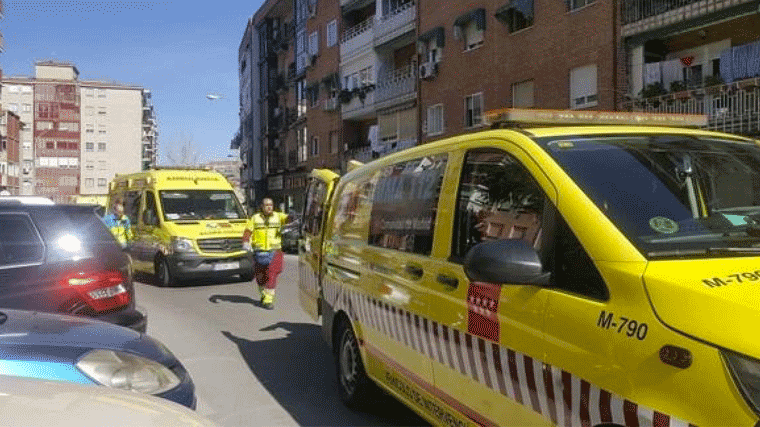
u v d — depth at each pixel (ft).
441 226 12.83
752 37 54.60
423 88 94.73
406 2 102.83
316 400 18.61
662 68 60.59
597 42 65.21
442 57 90.22
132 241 51.31
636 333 7.73
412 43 103.50
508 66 77.25
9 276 16.10
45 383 7.80
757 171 11.12
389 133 106.63
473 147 12.50
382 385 15.28
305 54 137.39
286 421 16.83
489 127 13.14
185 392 12.35
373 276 15.64
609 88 63.82
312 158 136.67
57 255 16.92
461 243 12.16
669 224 9.17
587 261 8.82
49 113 316.19
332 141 127.44
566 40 68.95
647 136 11.59
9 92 312.29
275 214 35.78
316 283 22.08
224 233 46.91
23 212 17.06
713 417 6.76
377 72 109.19
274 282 35.63
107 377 11.25
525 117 12.23
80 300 16.74
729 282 7.59
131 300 18.07
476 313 10.85
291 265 62.95
